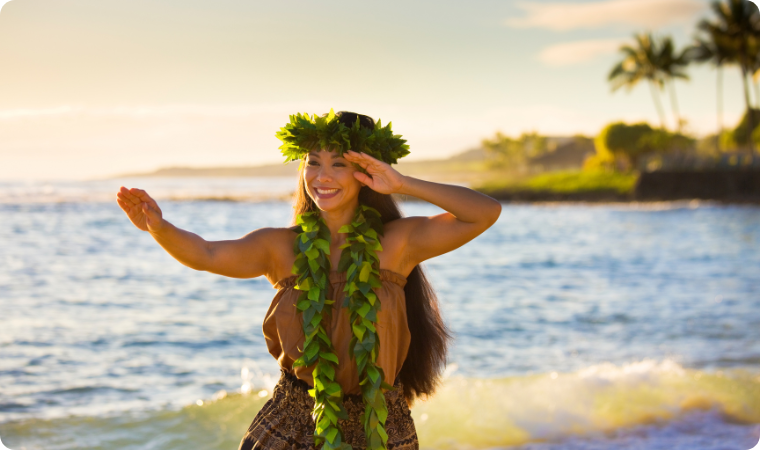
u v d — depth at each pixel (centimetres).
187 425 559
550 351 868
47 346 866
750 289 1416
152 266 1702
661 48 5547
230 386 698
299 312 238
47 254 1922
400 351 246
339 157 237
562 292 1424
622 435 538
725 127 6097
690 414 580
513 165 12681
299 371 236
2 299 1217
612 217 4216
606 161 6756
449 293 1414
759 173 4756
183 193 8644
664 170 5128
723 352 841
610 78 5684
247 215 4359
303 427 239
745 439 529
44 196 5688
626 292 1412
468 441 529
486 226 231
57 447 516
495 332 994
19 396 653
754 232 2877
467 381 645
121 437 537
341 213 247
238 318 1075
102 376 733
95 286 1388
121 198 217
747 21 4628
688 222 3547
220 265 236
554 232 3231
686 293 1378
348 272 235
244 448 242
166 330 975
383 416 227
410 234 244
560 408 587
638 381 643
